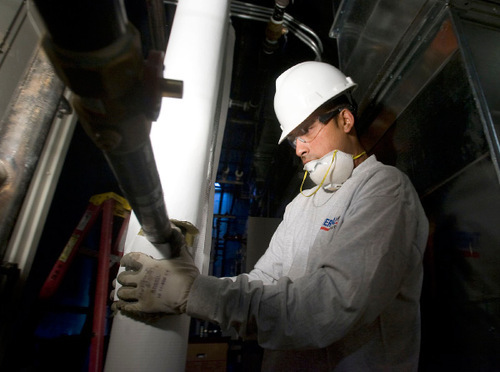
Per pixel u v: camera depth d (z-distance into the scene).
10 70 1.20
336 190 0.98
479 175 0.93
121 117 0.28
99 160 2.24
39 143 0.75
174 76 0.91
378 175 0.83
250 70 3.49
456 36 1.06
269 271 1.07
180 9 1.04
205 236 0.94
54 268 1.38
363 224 0.68
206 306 0.60
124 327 0.64
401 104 1.37
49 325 1.74
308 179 2.72
